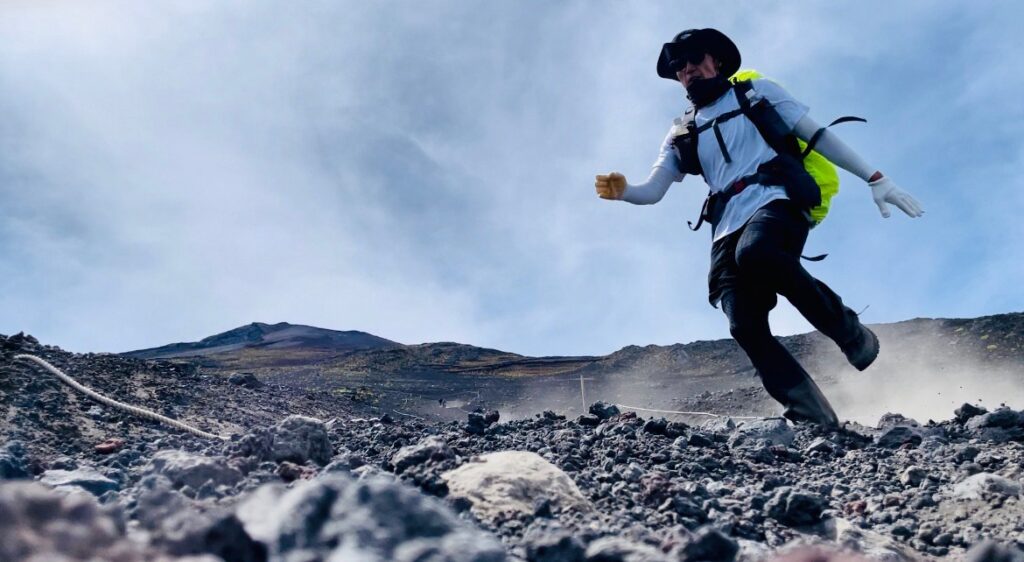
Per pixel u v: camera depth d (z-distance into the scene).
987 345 17.98
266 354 41.56
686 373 24.62
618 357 28.19
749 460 4.82
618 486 3.62
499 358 35.06
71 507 1.53
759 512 3.48
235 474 3.20
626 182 6.44
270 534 1.58
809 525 3.43
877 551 3.08
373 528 1.51
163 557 1.53
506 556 1.57
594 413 6.36
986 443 5.18
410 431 5.50
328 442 4.01
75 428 5.27
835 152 5.94
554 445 4.71
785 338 23.03
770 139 5.86
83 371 6.82
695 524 3.18
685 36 6.17
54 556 1.38
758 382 18.02
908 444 5.20
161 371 7.99
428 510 1.60
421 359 34.09
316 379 28.53
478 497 3.06
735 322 6.01
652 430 5.41
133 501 2.72
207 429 6.10
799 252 5.82
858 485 4.23
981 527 3.53
